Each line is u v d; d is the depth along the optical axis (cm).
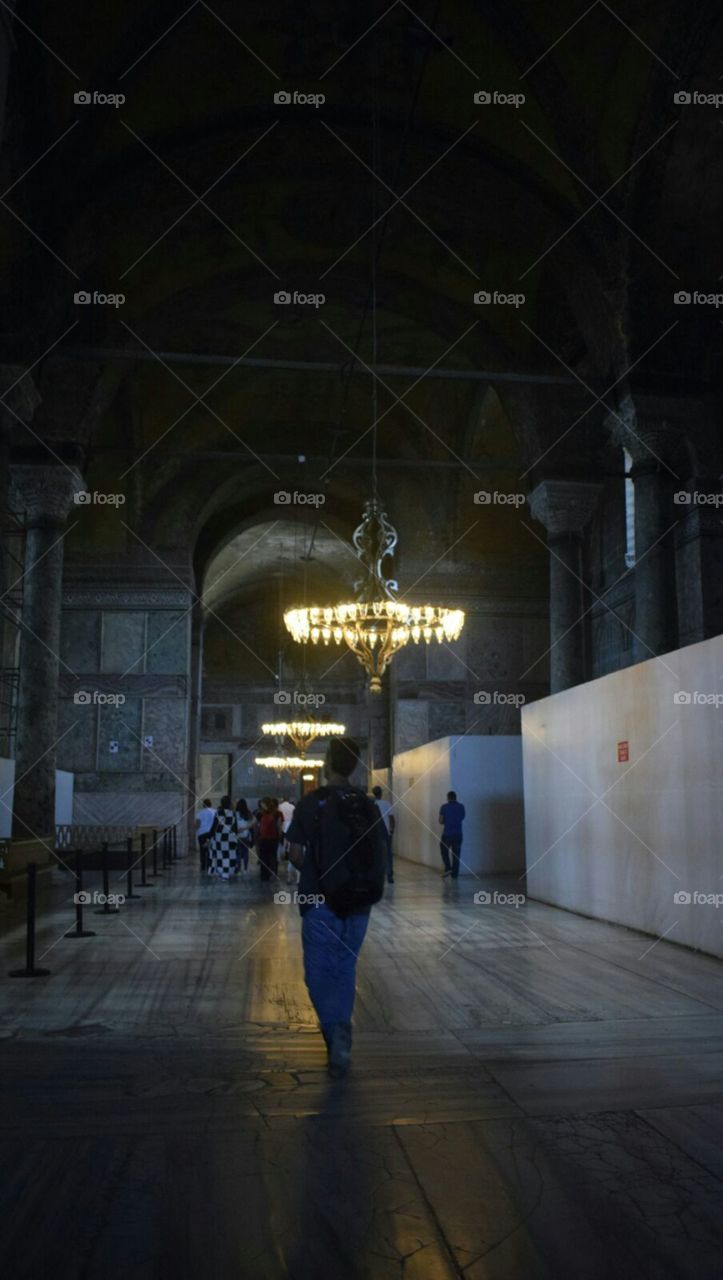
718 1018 615
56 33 1319
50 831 1648
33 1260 296
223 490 2797
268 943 973
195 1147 390
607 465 2309
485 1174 361
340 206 1709
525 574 2758
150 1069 507
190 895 1495
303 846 514
